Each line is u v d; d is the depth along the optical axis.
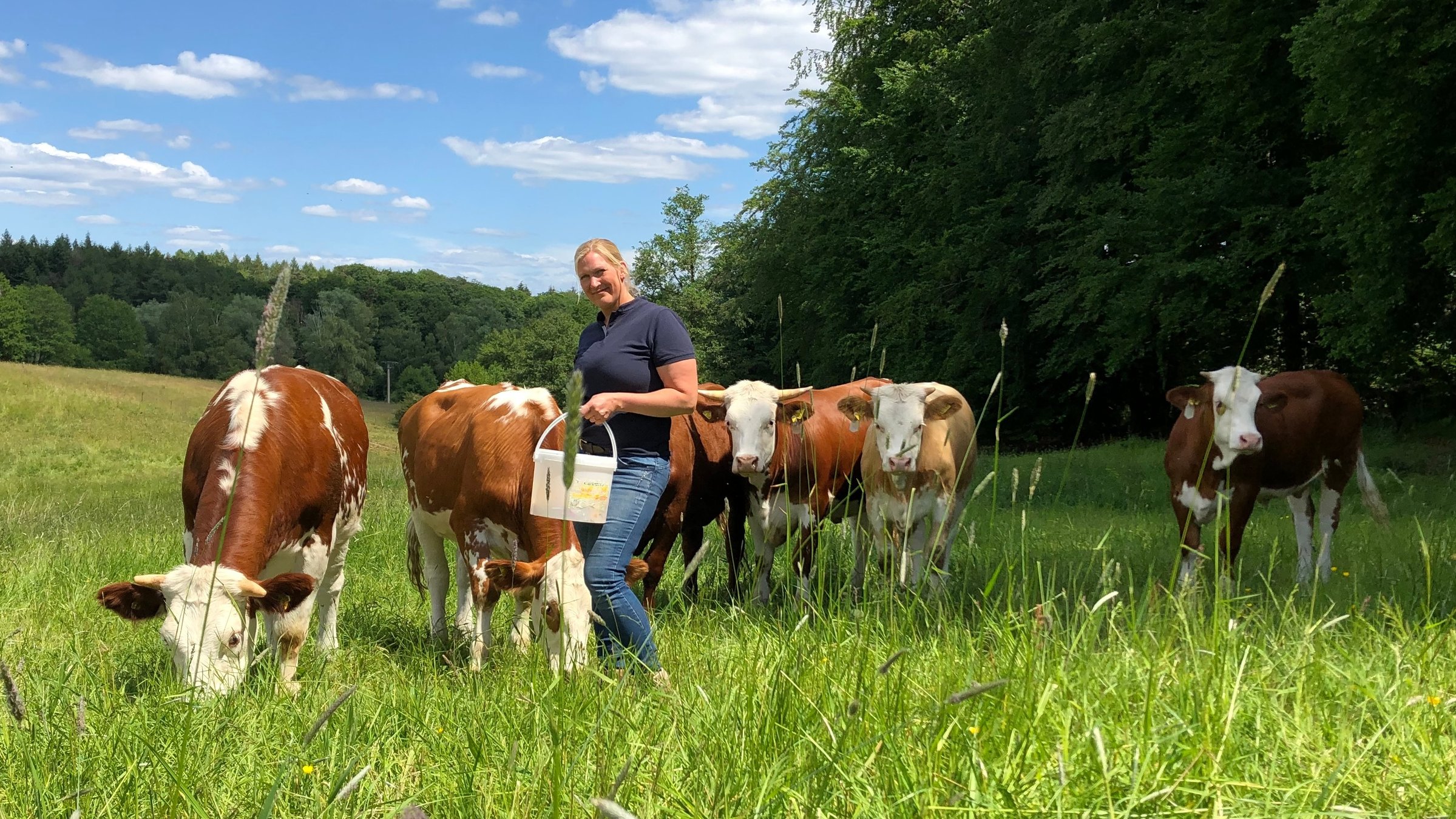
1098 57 18.02
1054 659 2.95
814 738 2.49
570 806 2.24
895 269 25.44
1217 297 16.67
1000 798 2.20
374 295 144.00
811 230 27.83
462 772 2.63
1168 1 17.56
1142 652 3.08
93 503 17.22
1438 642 3.67
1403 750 2.61
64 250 133.00
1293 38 14.23
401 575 7.42
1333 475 7.45
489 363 75.06
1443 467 13.39
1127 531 8.88
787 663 2.77
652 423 4.13
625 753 2.59
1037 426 25.00
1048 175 22.00
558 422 4.58
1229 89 15.62
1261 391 6.79
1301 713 2.83
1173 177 16.84
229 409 4.68
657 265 52.06
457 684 3.85
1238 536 6.79
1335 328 14.11
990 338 23.16
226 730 3.04
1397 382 17.59
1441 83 11.59
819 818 2.16
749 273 31.44
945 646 3.31
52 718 3.04
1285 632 3.85
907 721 2.51
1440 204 11.34
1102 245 18.08
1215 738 2.52
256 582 3.98
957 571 6.00
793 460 6.83
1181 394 6.96
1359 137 12.17
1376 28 11.55
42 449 29.62
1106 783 2.12
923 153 24.98
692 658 3.80
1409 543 7.13
